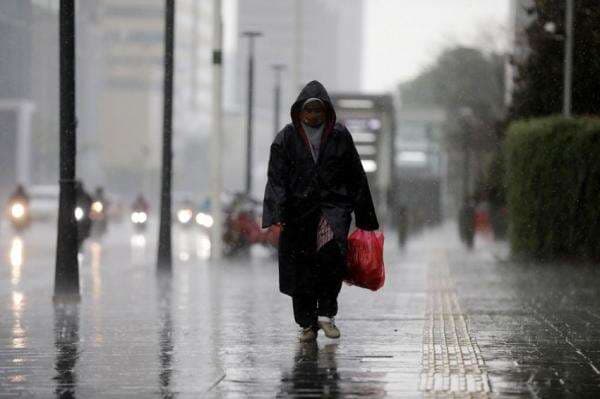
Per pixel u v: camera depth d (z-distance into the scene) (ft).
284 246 75.82
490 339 80.12
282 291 76.33
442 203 439.63
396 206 380.78
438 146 429.38
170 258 171.12
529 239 187.32
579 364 67.46
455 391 58.23
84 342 79.20
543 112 220.23
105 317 97.50
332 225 74.23
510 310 104.37
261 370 65.67
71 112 114.42
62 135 114.21
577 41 203.41
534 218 185.98
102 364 68.49
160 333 84.64
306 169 74.38
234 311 103.04
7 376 64.03
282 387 59.88
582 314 100.17
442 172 429.79
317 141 74.79
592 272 167.32
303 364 67.92
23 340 80.53
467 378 62.34
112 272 168.25
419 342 78.33
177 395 57.88
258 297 120.57
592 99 211.20
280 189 74.38
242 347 75.92
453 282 146.51
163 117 174.91
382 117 282.77
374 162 282.77
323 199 74.64
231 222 234.99
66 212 113.80
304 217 74.74
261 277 158.92
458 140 428.97
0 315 99.50
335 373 64.34
